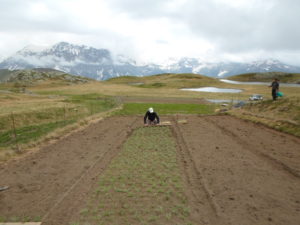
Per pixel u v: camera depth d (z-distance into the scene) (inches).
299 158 433.1
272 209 266.1
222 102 1969.7
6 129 842.2
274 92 947.3
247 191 309.1
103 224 246.2
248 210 264.1
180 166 408.8
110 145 561.9
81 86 5364.2
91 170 400.2
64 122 904.3
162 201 289.9
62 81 6259.8
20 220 259.4
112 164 426.0
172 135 660.1
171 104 1774.1
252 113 947.3
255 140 576.4
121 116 1088.8
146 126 807.7
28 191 328.8
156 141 590.6
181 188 322.0
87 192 317.1
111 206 281.0
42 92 3513.8
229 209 266.2
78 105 1481.3
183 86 5383.9
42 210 278.8
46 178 372.8
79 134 697.6
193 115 1104.8
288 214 256.2
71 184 347.6
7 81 5807.1
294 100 850.1
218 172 374.3
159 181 346.9
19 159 472.1
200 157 450.3
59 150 529.0
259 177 353.7
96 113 1180.5
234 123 847.7
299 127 633.6
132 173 381.7
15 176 384.2
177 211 266.2
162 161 436.1
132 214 264.1
